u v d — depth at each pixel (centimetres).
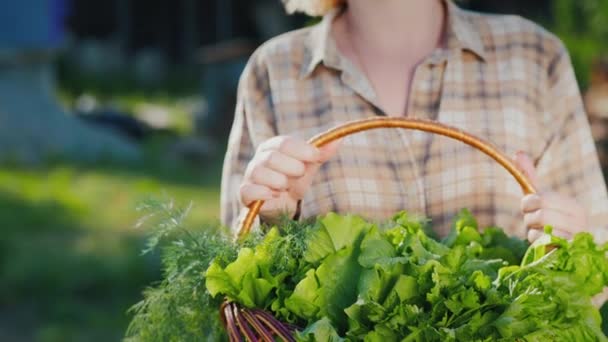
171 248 232
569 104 266
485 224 260
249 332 214
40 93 1100
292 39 274
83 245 745
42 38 1094
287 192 244
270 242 224
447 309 208
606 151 739
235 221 264
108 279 679
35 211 830
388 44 264
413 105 262
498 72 263
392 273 213
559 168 264
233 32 1644
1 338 611
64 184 942
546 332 205
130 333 263
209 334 234
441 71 262
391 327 206
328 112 264
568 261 216
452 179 259
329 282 217
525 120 262
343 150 261
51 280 677
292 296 214
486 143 233
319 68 267
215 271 219
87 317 638
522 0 1336
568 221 234
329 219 225
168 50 1681
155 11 1683
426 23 264
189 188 955
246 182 235
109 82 1566
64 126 1090
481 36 266
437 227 260
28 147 1070
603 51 842
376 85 264
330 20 268
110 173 997
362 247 218
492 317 206
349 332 208
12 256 711
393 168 260
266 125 271
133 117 1237
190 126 1241
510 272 213
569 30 880
